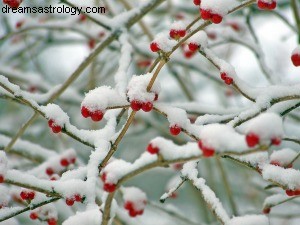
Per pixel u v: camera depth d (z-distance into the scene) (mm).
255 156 642
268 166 638
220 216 633
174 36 687
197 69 1085
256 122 504
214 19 634
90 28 1177
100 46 839
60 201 960
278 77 947
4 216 647
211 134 525
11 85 684
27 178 629
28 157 899
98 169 668
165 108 656
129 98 624
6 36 996
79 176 673
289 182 624
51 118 685
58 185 638
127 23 854
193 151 552
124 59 803
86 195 644
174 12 1301
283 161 698
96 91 629
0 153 625
